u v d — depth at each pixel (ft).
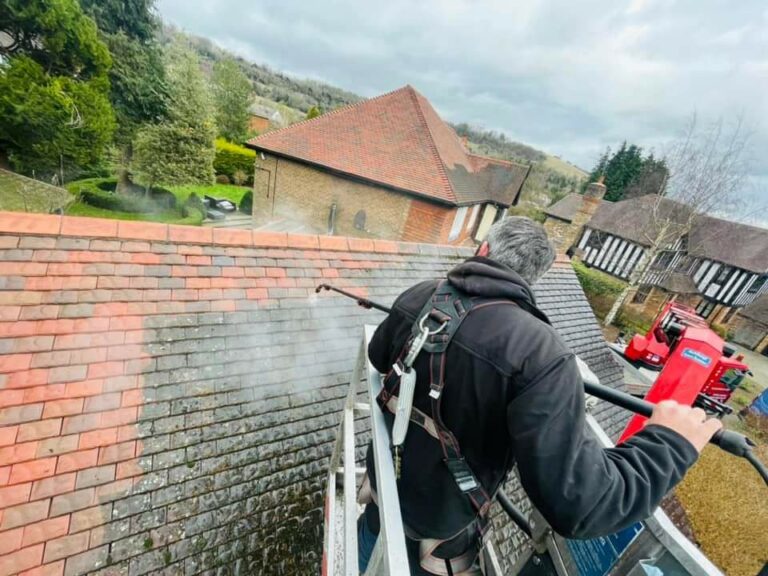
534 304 3.01
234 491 9.85
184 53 66.13
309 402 11.96
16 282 9.17
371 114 55.98
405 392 2.96
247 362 11.40
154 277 11.00
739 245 82.64
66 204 51.93
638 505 2.23
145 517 8.68
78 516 8.06
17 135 50.14
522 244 3.07
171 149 65.26
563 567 3.98
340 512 5.89
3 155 53.67
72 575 7.65
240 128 130.41
